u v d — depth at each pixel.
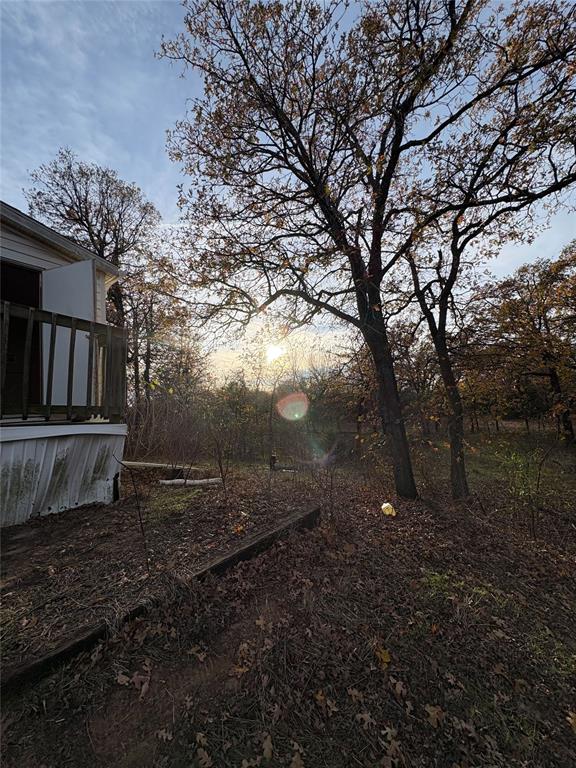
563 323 8.21
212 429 8.71
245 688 1.94
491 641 2.71
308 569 3.21
